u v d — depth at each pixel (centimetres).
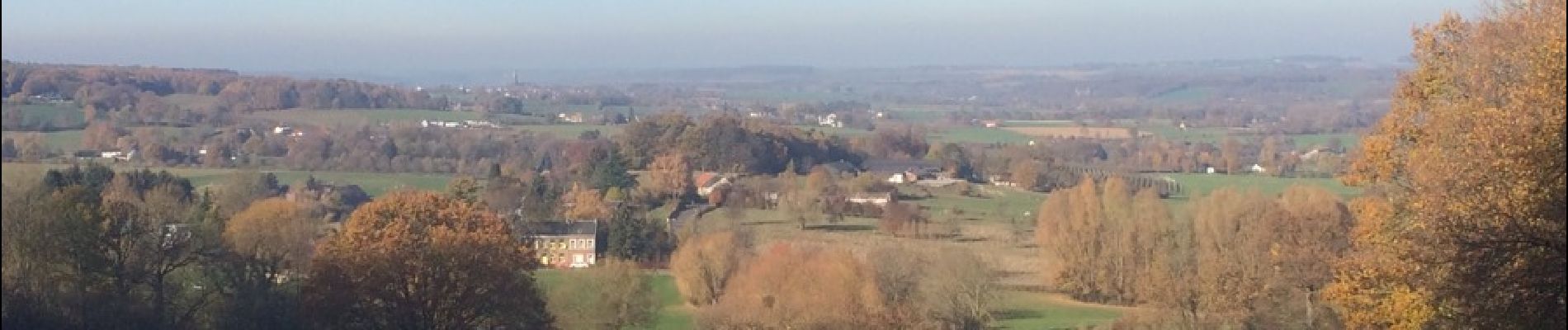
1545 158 1639
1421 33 2314
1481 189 1736
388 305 4184
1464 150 1847
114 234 3903
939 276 5931
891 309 5291
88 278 3791
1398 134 2294
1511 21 2083
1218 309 4328
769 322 5191
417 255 4138
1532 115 1705
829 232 9375
